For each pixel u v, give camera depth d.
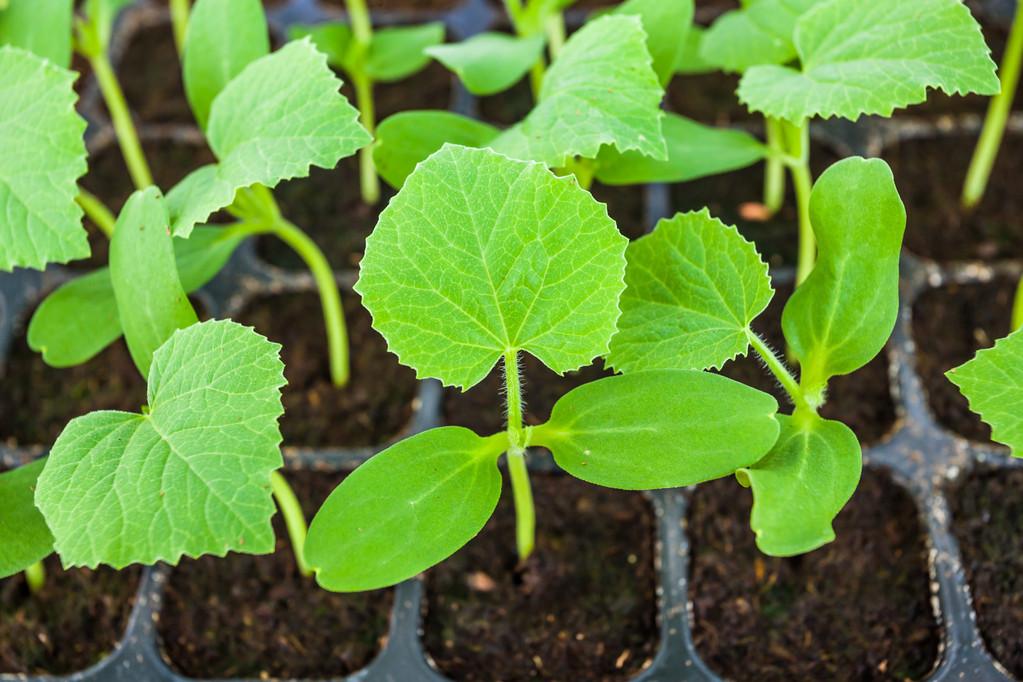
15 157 0.31
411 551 0.29
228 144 0.31
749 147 0.34
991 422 0.29
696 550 0.34
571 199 0.28
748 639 0.33
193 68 0.33
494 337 0.29
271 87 0.31
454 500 0.29
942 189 0.40
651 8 0.32
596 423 0.29
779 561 0.34
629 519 0.35
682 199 0.41
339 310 0.37
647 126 0.30
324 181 0.42
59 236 0.31
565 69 0.31
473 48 0.34
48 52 0.34
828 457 0.29
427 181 0.28
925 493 0.35
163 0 0.46
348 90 0.44
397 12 0.45
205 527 0.28
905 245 0.39
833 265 0.30
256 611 0.34
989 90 0.30
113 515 0.28
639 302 0.30
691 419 0.29
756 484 0.28
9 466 0.36
